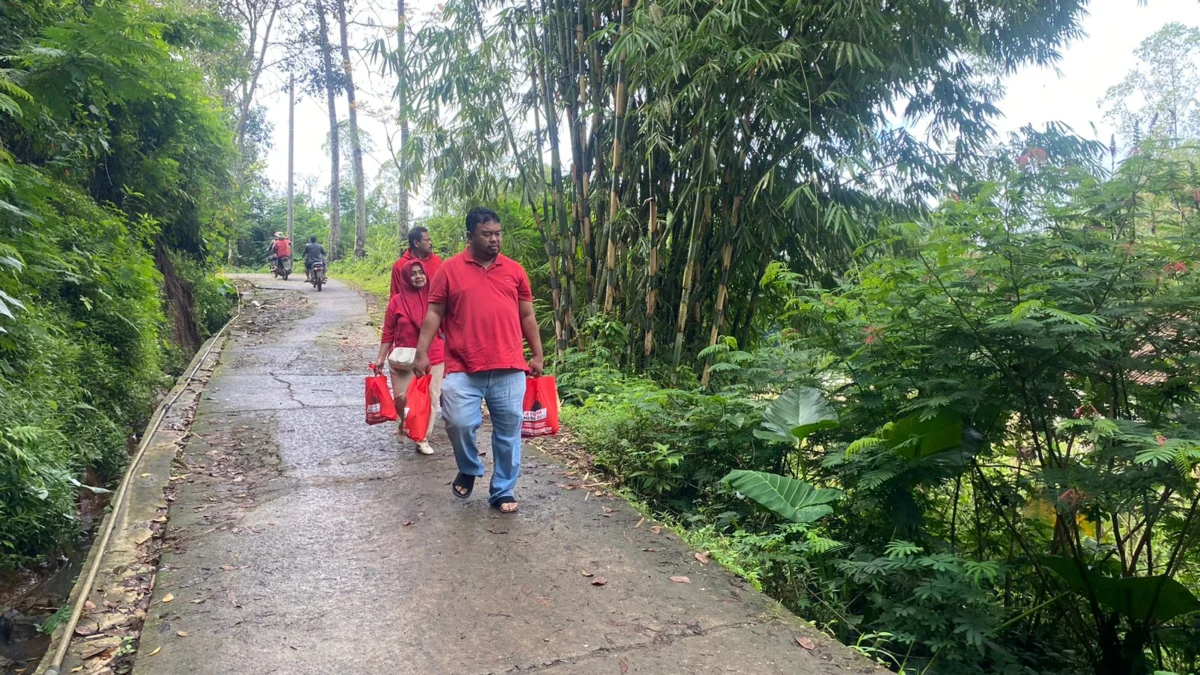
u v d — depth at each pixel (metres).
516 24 7.38
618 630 2.70
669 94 6.02
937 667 3.12
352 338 10.41
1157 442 2.80
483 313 3.68
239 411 6.12
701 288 6.60
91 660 2.51
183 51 8.66
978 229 3.52
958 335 3.57
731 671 2.45
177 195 10.43
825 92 5.43
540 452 5.08
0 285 4.08
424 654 2.51
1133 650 3.54
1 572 3.68
